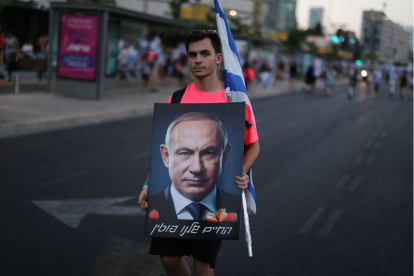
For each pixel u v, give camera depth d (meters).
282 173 8.81
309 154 10.81
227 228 2.88
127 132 12.16
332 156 10.72
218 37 3.10
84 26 16.84
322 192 7.59
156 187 2.96
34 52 17.88
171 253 3.00
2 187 6.79
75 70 17.11
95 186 7.16
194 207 2.92
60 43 17.14
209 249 3.03
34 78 17.97
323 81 31.95
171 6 38.78
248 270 4.50
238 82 3.15
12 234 5.08
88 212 5.95
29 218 5.61
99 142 10.63
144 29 23.58
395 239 5.53
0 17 17.30
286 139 12.76
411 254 5.08
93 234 5.22
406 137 14.20
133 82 23.19
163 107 3.02
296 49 47.66
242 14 48.81
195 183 2.93
